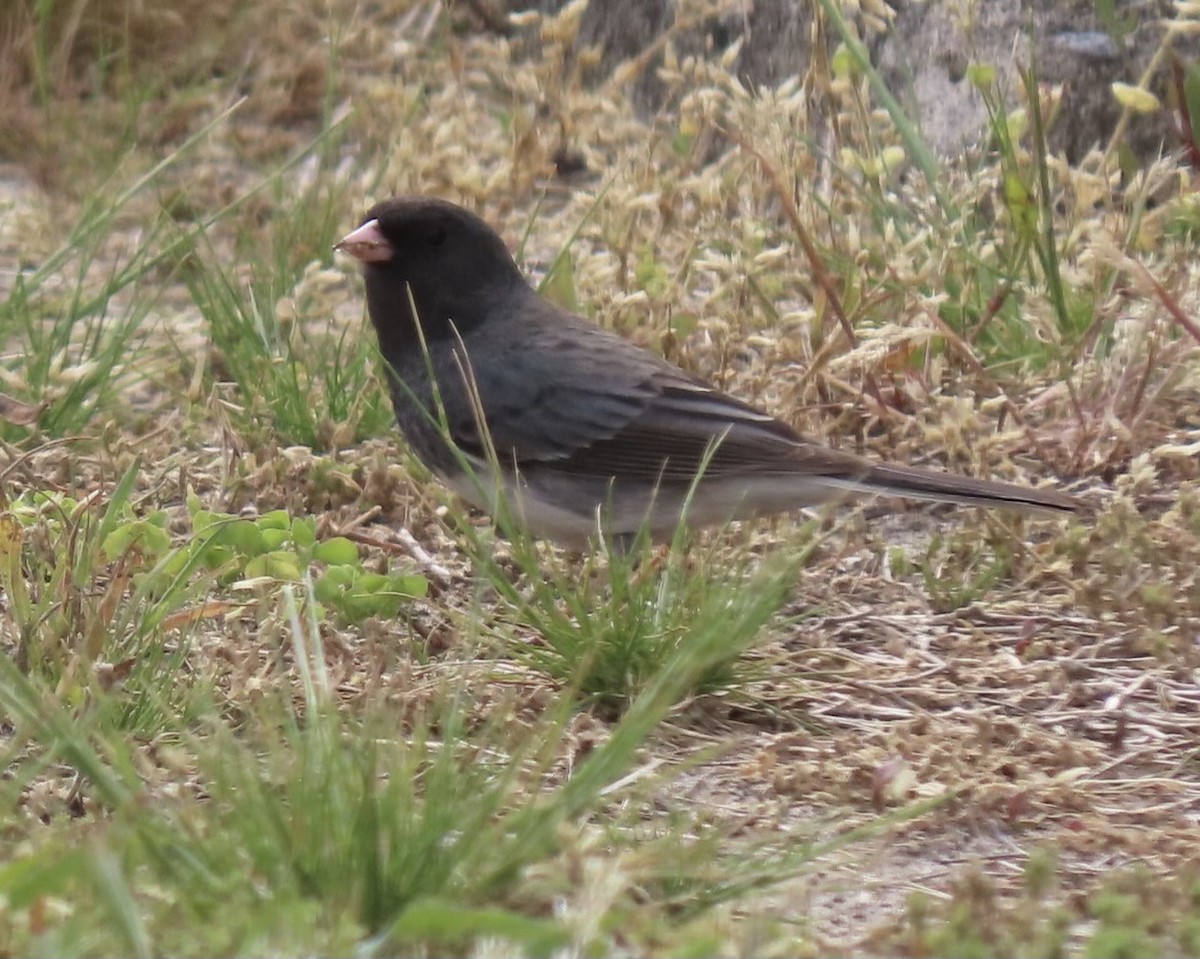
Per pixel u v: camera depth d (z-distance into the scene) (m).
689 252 12.15
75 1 17.33
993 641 9.19
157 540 9.07
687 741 8.02
